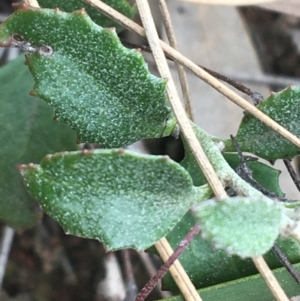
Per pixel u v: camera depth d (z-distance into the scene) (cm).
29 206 20
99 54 15
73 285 25
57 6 18
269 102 16
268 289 16
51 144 20
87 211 15
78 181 14
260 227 14
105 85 16
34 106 20
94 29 15
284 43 28
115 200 15
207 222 14
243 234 14
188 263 17
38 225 25
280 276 16
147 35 17
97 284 25
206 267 17
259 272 16
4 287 24
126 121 16
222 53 25
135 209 15
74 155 14
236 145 17
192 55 25
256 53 26
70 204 14
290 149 17
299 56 27
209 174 15
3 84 20
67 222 15
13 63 20
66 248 25
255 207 14
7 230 23
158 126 16
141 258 24
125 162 14
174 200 15
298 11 24
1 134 20
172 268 16
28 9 15
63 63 15
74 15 15
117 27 18
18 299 24
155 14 24
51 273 25
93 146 22
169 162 14
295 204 15
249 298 16
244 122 17
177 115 16
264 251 14
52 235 25
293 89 16
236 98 16
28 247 25
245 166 16
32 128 20
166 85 16
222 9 26
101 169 14
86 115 16
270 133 16
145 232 15
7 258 24
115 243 15
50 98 16
